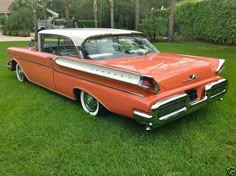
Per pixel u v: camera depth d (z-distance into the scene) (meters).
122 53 4.23
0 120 4.05
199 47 13.67
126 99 3.29
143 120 3.16
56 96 5.12
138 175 2.75
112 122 3.92
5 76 6.80
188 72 3.53
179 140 3.40
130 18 27.27
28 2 34.78
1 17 34.75
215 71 4.00
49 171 2.83
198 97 3.71
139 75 3.11
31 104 4.72
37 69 5.18
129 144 3.32
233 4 14.05
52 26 27.83
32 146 3.31
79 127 3.79
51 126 3.84
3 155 3.12
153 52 4.55
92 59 4.00
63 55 4.49
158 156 3.06
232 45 14.77
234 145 3.28
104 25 27.86
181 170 2.82
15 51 5.92
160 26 18.00
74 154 3.12
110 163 2.94
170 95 3.22
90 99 4.15
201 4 16.59
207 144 3.30
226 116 4.10
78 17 33.56
